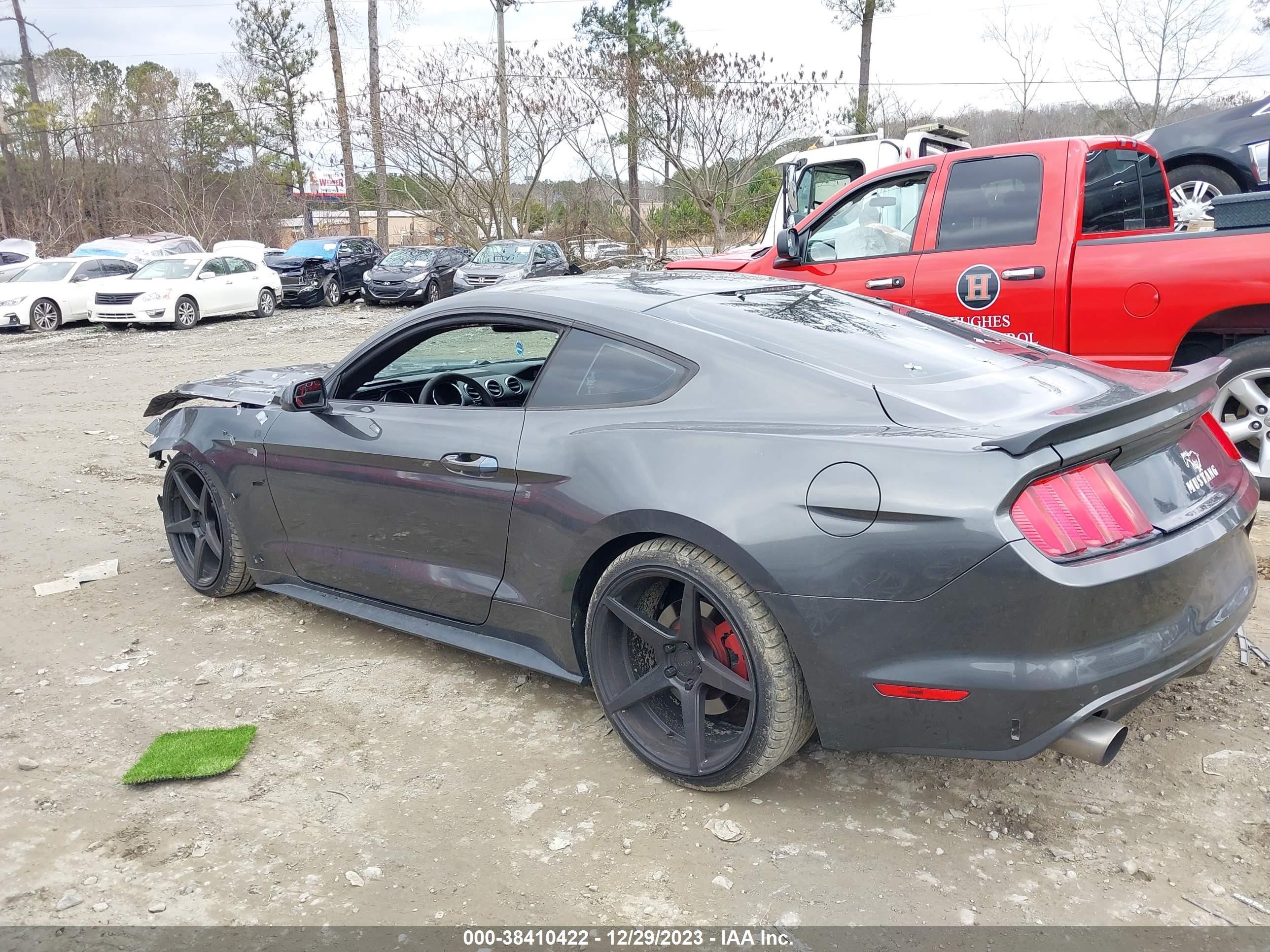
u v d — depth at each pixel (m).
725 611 2.69
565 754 3.18
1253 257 4.81
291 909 2.44
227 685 3.74
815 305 3.46
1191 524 2.62
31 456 8.20
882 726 2.56
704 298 3.36
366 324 20.72
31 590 4.87
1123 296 5.22
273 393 4.36
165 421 4.80
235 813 2.88
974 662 2.40
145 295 20.00
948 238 5.92
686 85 25.17
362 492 3.72
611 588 2.96
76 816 2.88
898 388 2.77
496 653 3.43
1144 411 2.54
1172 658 2.48
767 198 27.95
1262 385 5.12
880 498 2.45
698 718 2.85
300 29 38.94
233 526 4.41
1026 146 5.68
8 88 48.41
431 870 2.59
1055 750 2.99
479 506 3.32
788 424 2.74
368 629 4.28
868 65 30.72
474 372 4.10
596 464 2.97
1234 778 2.89
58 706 3.59
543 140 29.27
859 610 2.48
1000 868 2.54
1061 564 2.32
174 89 51.00
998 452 2.38
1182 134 8.35
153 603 4.66
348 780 3.05
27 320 20.08
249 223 45.41
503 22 28.53
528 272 22.11
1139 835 2.65
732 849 2.65
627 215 32.88
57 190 47.16
